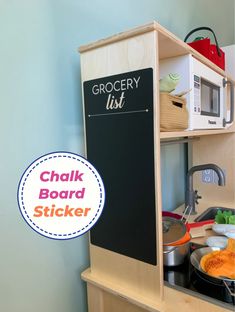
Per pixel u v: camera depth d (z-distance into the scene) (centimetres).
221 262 85
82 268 101
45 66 84
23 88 78
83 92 86
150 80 68
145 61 69
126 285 83
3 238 75
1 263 75
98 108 82
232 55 160
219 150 168
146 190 73
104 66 78
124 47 73
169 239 94
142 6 130
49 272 89
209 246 101
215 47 123
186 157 183
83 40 97
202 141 173
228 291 77
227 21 264
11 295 78
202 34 206
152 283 76
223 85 131
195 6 193
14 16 74
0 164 73
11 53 74
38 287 86
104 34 106
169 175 162
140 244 77
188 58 90
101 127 82
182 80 92
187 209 149
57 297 92
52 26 85
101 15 105
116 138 79
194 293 78
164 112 75
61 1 88
